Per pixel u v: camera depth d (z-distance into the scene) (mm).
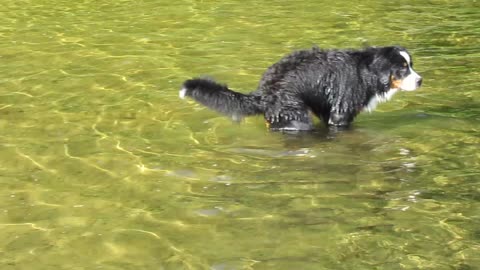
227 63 13750
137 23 16828
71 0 19250
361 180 9148
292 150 10133
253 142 10406
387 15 17219
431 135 10508
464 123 10883
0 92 12281
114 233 7883
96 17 17453
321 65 11055
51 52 14586
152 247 7574
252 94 10680
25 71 13391
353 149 10156
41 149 10078
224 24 16625
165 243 7648
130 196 8750
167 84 12695
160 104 11805
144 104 11797
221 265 7199
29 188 8945
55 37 15688
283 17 17156
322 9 17891
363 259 7285
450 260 7250
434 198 8617
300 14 17438
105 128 10844
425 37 15344
